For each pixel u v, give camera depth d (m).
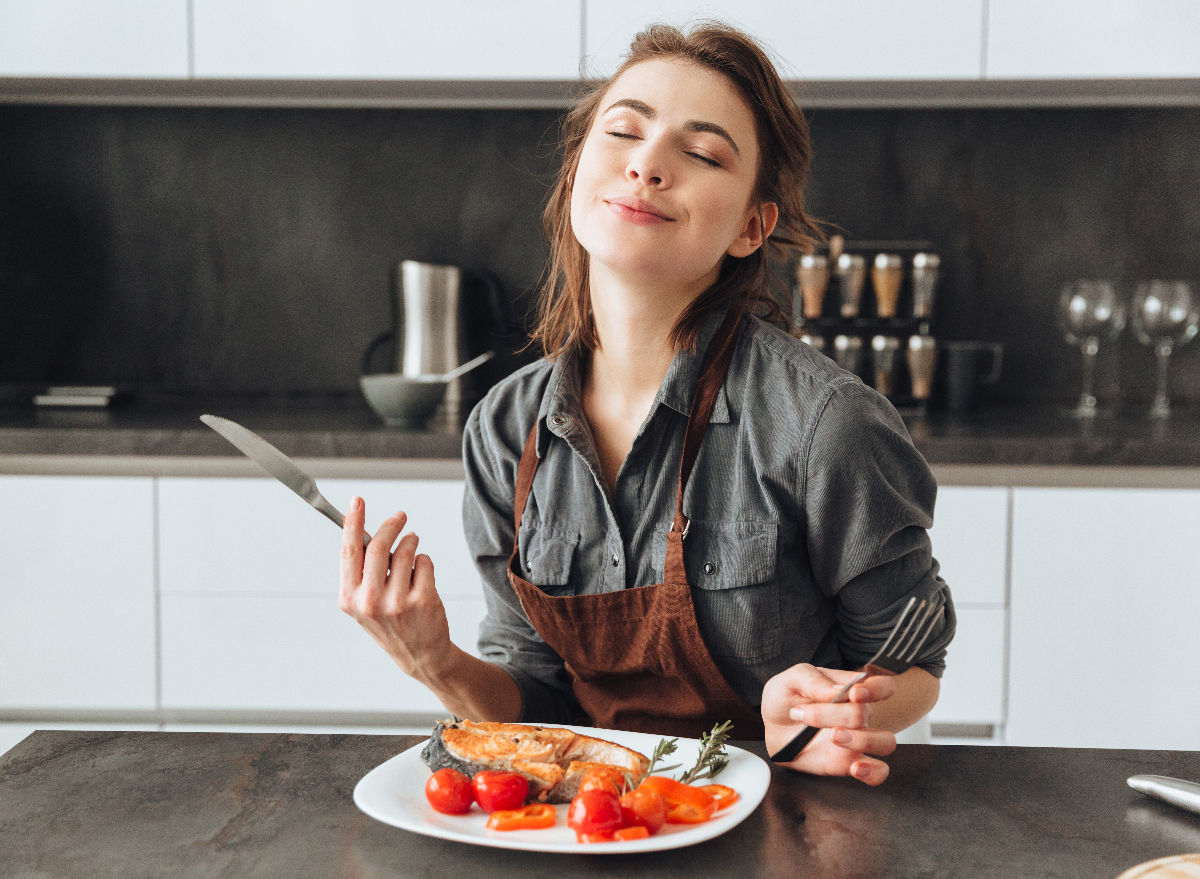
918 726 1.19
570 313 1.08
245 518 1.87
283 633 1.88
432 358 2.20
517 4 2.03
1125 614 1.82
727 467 0.93
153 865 0.57
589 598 0.92
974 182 2.33
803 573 0.95
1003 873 0.56
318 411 2.28
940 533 1.83
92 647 1.88
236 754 0.74
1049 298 2.34
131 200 2.39
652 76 0.88
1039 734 1.84
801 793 0.67
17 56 2.04
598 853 0.58
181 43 2.04
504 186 2.38
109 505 1.87
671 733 0.96
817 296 2.16
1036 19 1.98
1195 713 1.82
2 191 2.39
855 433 0.89
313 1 2.04
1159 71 1.98
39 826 0.62
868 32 2.00
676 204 0.85
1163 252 2.32
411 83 2.12
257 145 2.38
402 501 1.87
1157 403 2.24
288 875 0.56
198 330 2.42
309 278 2.41
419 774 0.67
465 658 0.88
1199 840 0.61
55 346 2.42
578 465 0.98
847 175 2.34
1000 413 2.21
